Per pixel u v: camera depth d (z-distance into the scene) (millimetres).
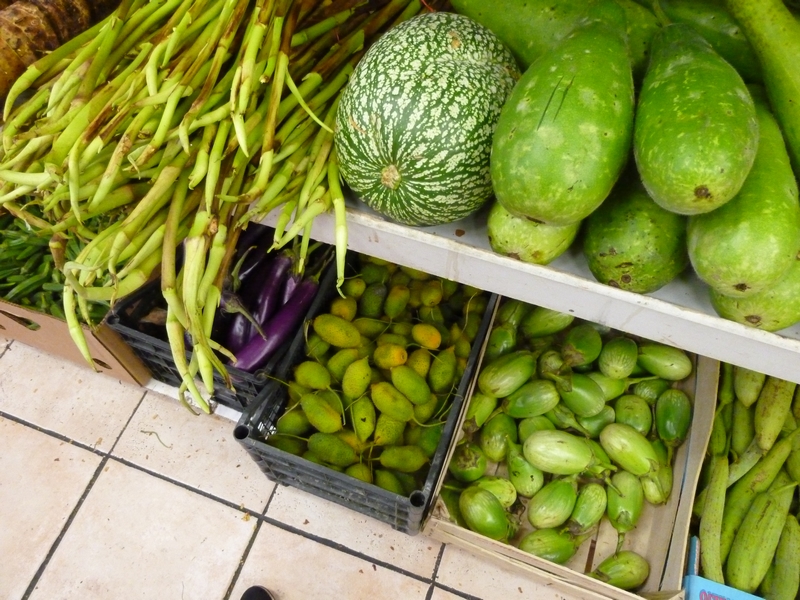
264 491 1144
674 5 631
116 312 1031
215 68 606
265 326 1030
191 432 1208
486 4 677
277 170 691
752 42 574
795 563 912
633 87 545
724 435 1016
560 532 981
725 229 489
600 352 1063
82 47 694
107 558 1070
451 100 572
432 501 932
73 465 1169
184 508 1123
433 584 1056
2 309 1071
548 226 576
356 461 948
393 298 1063
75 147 547
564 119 493
